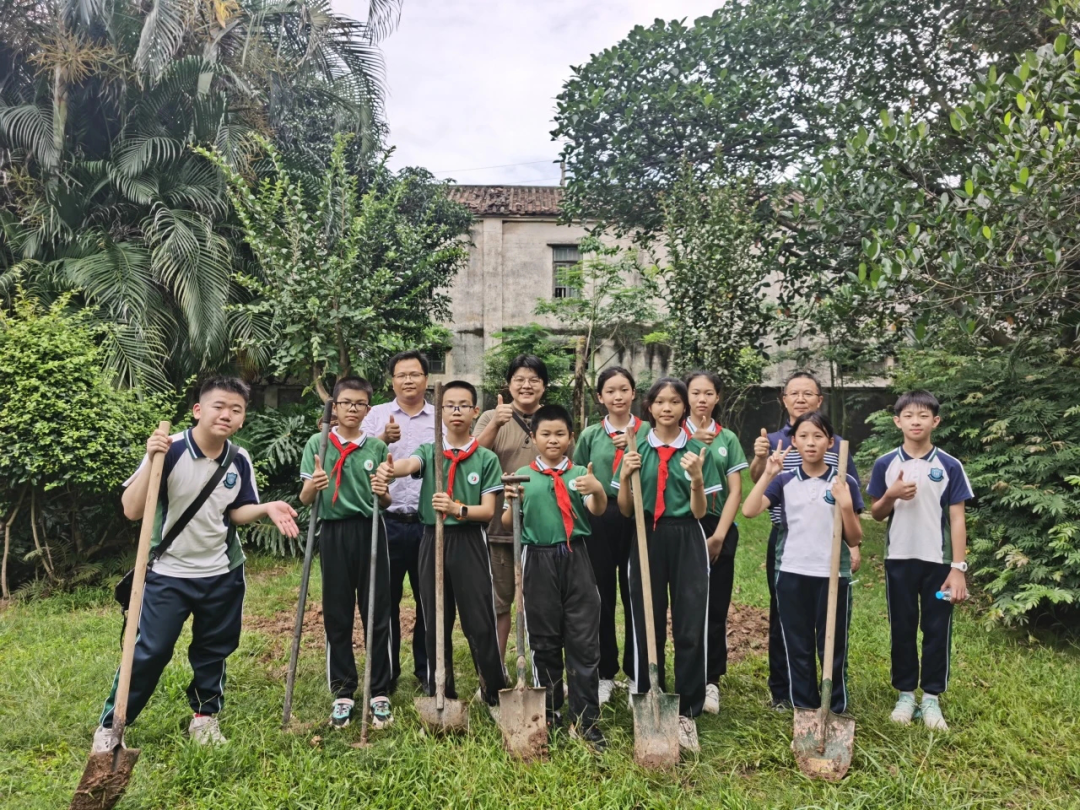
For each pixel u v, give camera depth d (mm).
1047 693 3789
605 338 12977
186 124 8258
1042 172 4328
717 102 7457
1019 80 4727
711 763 3148
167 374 7855
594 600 3365
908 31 6910
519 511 3223
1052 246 4551
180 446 3141
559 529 3381
